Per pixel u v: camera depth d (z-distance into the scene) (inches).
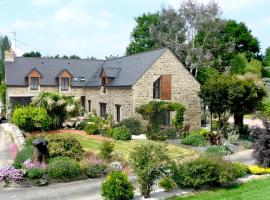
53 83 1797.5
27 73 1784.0
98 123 1337.4
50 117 1358.3
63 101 1387.8
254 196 561.6
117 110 1432.1
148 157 582.6
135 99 1296.8
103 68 1529.3
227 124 1232.8
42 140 744.3
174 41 2112.5
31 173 661.9
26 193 607.5
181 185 642.2
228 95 1111.0
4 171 657.6
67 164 694.5
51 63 1909.4
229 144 1056.8
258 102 1199.6
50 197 584.7
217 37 2320.4
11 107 1720.0
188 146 1053.2
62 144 816.3
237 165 718.5
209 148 975.0
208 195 594.6
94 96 1672.0
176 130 1232.2
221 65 2390.5
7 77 1753.2
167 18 2121.1
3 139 1173.7
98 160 761.6
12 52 1844.2
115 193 541.3
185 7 2078.0
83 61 1983.3
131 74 1396.4
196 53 2079.2
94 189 631.2
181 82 1376.7
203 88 1167.6
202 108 1641.2
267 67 2819.9
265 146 759.1
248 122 1736.0
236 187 644.7
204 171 640.4
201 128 1382.9
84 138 1197.7
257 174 737.0
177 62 1371.8
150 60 1360.7
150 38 2306.8
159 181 642.8
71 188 638.5
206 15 2043.6
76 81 1841.8
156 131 1256.8
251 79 1187.3
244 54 2556.6
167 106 1269.7
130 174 725.9
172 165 627.5
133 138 1203.2
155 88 1341.0
